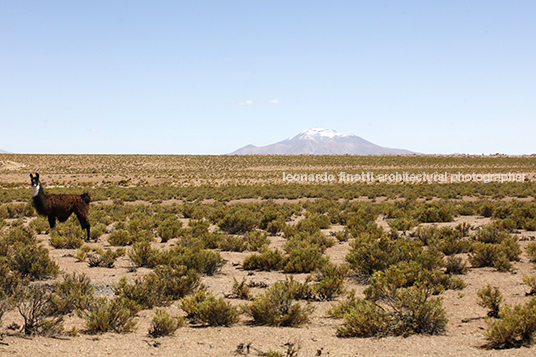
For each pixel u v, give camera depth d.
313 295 10.14
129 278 11.76
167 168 109.94
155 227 23.42
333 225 25.27
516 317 6.70
